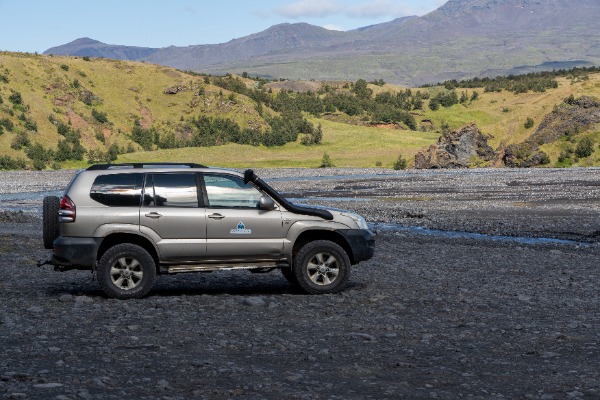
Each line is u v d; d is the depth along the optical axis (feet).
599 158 472.44
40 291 42.06
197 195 39.01
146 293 38.22
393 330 30.40
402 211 136.56
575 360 24.77
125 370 22.66
